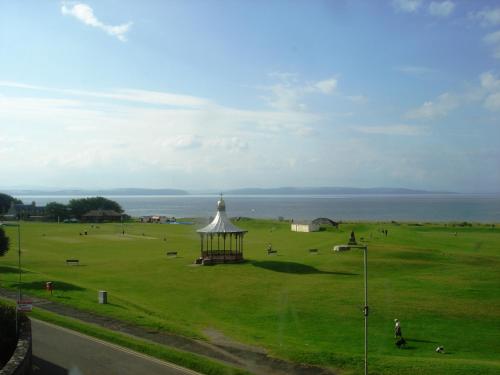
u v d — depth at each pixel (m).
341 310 45.94
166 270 70.69
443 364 28.47
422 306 46.91
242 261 76.31
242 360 29.69
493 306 46.81
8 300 45.91
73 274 68.19
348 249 82.56
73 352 31.42
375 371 27.52
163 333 35.50
